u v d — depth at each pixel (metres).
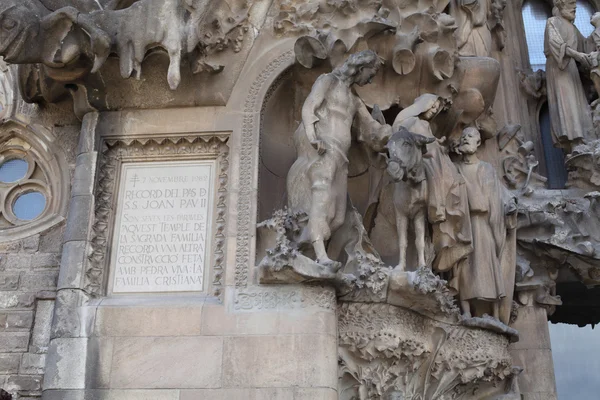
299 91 8.16
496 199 8.20
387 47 8.05
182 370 6.71
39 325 7.41
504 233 8.25
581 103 9.70
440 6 8.59
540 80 10.37
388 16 8.09
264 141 7.89
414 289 6.95
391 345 7.07
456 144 8.52
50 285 7.60
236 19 7.72
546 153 10.29
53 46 7.18
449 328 7.66
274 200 7.79
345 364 7.09
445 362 7.64
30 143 8.36
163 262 7.30
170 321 6.89
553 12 10.32
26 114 8.38
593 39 9.92
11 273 7.68
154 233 7.42
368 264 7.10
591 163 9.24
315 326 6.70
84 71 7.49
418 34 7.99
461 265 7.95
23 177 8.34
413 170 7.14
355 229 7.32
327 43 7.73
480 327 7.80
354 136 7.73
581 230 8.89
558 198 9.25
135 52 7.07
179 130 7.63
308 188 7.14
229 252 7.08
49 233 7.85
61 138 8.28
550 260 8.98
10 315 7.47
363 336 7.06
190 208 7.48
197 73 7.58
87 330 6.92
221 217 7.36
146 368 6.75
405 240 7.41
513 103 10.18
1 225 8.11
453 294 7.97
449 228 7.63
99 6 7.89
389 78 8.24
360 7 7.89
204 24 7.35
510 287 8.22
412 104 8.05
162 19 7.07
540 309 8.90
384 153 7.68
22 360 7.28
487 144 9.63
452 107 8.60
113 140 7.70
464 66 8.60
